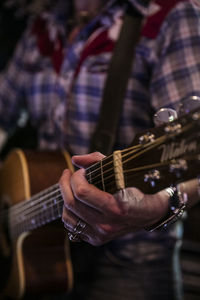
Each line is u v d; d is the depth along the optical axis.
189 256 2.14
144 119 1.34
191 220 2.16
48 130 1.58
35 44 1.69
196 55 1.25
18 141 2.21
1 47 2.48
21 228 1.34
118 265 1.33
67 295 1.45
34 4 1.79
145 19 1.34
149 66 1.32
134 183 0.79
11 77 1.88
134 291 1.31
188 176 0.69
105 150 1.30
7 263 1.49
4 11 2.44
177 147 0.70
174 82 1.25
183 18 1.28
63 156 1.43
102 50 1.41
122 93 1.32
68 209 0.91
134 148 0.79
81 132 1.42
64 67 1.49
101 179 0.86
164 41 1.30
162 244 1.33
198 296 2.08
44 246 1.41
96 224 0.90
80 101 1.42
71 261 1.42
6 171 1.54
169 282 1.34
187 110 0.71
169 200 0.91
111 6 1.44
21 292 1.40
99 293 1.35
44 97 1.59
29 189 1.36
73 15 1.63
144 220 0.91
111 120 1.31
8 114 1.95
